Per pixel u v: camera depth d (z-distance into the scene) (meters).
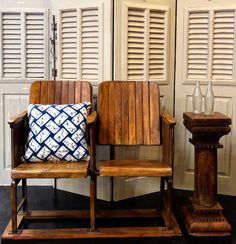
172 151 2.33
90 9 2.84
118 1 2.76
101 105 2.63
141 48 2.90
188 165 3.15
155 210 2.70
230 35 2.92
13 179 2.23
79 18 2.89
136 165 2.36
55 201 2.93
